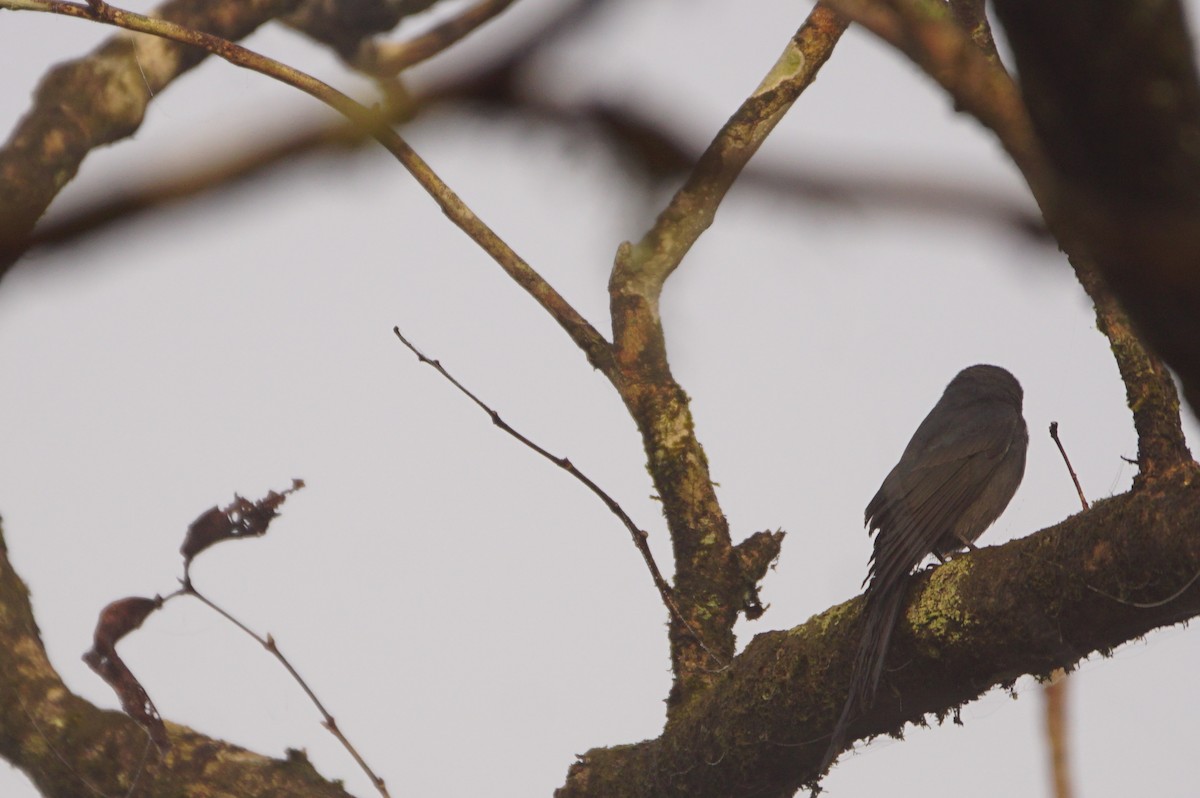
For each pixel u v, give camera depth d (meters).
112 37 9.53
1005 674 8.30
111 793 9.59
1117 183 1.61
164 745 9.53
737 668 9.36
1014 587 8.02
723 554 10.57
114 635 8.74
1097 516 7.70
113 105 9.11
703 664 10.19
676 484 10.71
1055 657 7.95
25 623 10.44
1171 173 1.60
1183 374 1.88
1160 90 1.61
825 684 8.81
